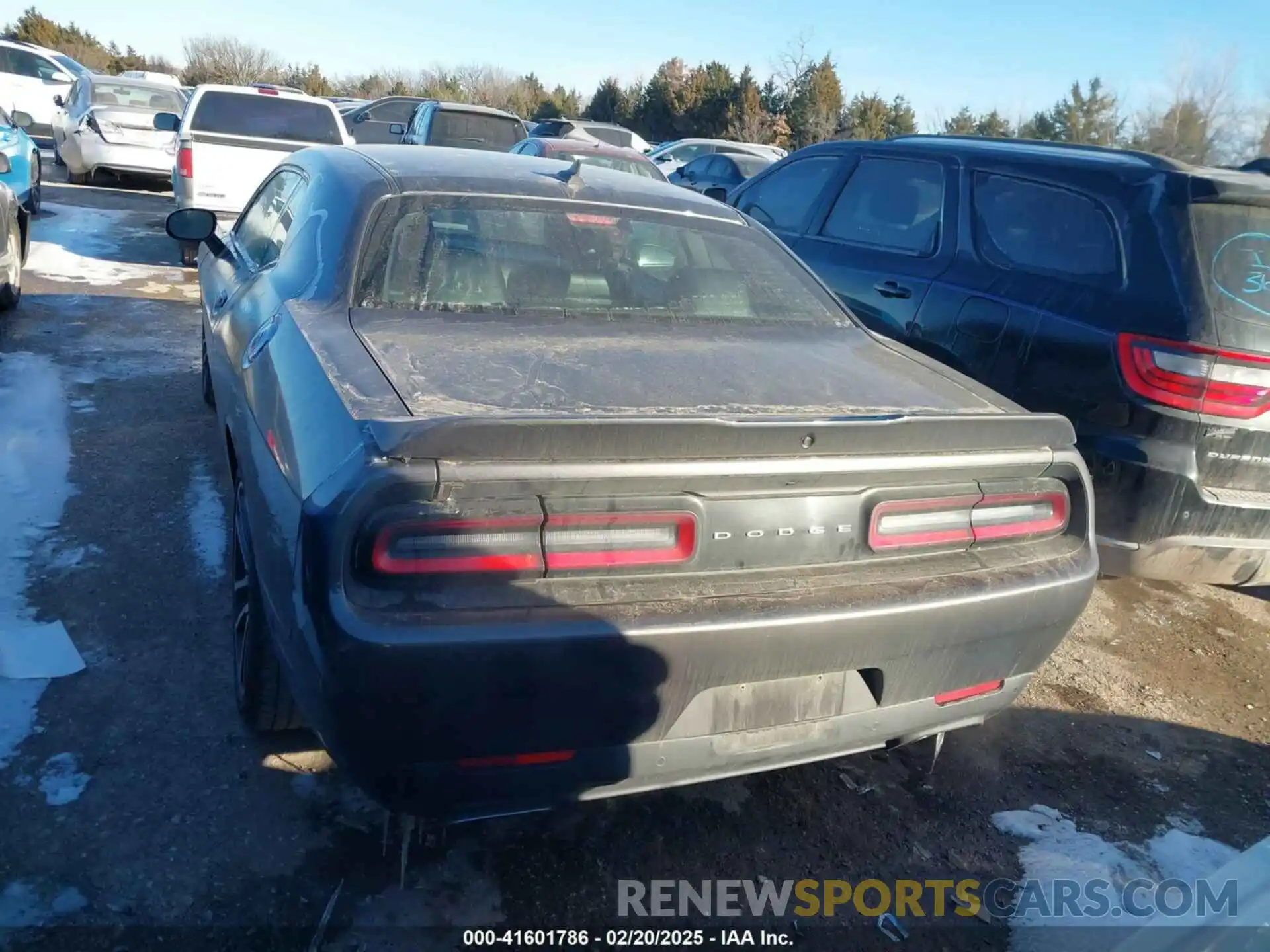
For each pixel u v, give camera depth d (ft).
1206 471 12.00
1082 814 9.64
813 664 7.28
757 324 10.40
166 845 8.07
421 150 11.85
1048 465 8.22
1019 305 13.73
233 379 10.31
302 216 11.12
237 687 9.61
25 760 8.82
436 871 8.14
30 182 32.45
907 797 9.66
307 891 7.80
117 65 174.40
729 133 144.46
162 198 46.65
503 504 6.47
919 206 16.30
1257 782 10.40
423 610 6.31
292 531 6.75
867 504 7.52
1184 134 124.67
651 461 6.72
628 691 6.76
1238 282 12.17
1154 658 12.93
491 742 6.63
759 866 8.59
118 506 13.78
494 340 8.67
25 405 17.13
